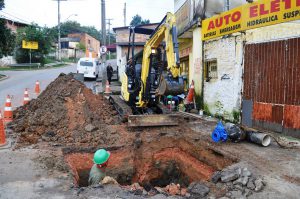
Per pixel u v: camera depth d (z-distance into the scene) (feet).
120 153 28.71
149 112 40.22
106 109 44.78
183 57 63.77
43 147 27.53
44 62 165.07
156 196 18.62
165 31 33.06
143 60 38.73
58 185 19.70
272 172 21.85
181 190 21.18
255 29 35.14
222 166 25.49
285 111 31.53
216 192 19.25
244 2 47.83
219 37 41.78
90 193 18.66
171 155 31.37
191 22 49.75
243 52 37.11
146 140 30.96
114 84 91.97
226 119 40.29
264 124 34.19
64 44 234.58
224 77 40.78
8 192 18.57
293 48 30.50
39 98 46.73
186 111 47.75
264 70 34.01
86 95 50.72
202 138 30.81
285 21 30.96
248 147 28.02
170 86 32.73
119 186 19.94
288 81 31.12
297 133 30.40
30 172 21.68
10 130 32.58
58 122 34.81
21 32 154.30
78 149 27.43
